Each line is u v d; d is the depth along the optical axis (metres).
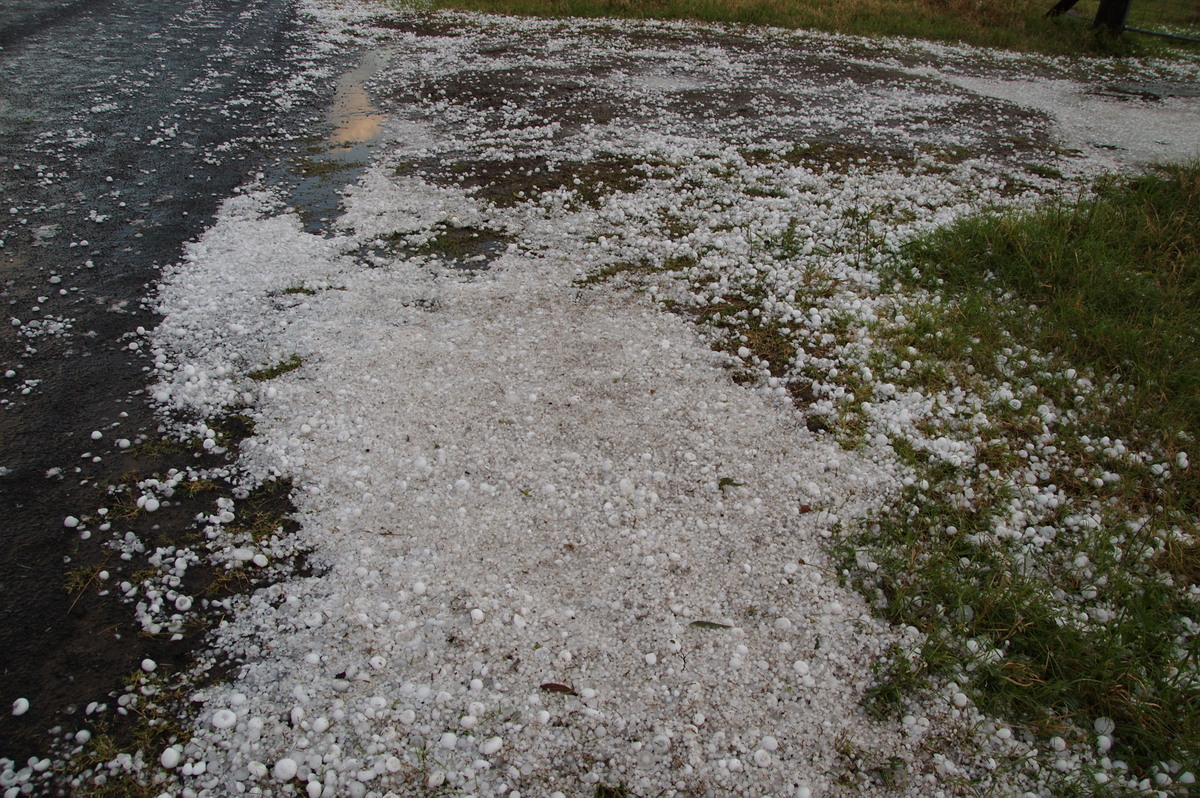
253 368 3.72
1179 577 2.79
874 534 2.94
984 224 5.04
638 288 4.60
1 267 4.49
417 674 2.39
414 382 3.66
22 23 10.47
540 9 13.15
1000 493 3.15
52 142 6.44
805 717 2.31
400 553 2.79
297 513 2.94
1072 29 12.98
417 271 4.65
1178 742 2.22
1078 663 2.44
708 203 5.77
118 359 3.75
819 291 4.59
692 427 3.46
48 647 2.40
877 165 6.74
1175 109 9.05
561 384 3.70
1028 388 3.77
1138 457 3.36
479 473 3.16
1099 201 5.50
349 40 10.73
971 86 9.80
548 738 2.23
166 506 2.95
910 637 2.55
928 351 4.04
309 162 6.32
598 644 2.50
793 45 11.62
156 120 7.10
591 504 3.03
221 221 5.17
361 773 2.11
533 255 4.93
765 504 3.07
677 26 12.59
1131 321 4.16
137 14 11.59
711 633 2.55
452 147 6.78
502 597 2.64
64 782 2.07
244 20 11.65
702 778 2.14
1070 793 2.14
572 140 7.06
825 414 3.59
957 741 2.27
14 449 3.16
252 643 2.46
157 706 2.27
